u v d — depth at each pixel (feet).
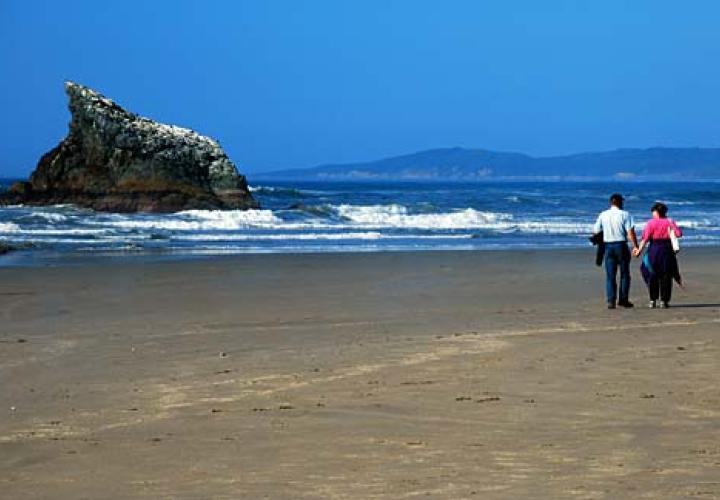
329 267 109.19
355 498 27.35
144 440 34.47
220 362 50.55
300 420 37.17
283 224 204.03
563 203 318.24
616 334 59.21
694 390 41.86
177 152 240.73
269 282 93.86
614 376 45.19
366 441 33.94
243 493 28.04
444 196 368.48
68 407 40.19
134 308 74.49
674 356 50.62
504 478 29.14
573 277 100.73
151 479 29.66
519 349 53.21
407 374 46.24
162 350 54.60
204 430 35.83
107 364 50.24
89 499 27.76
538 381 44.16
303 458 31.81
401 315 70.44
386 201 317.42
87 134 238.27
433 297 82.43
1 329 63.21
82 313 71.51
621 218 75.05
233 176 244.42
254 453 32.50
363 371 47.21
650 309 74.43
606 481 28.60
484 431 35.19
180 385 44.52
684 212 286.05
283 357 51.80
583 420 36.68
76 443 34.22
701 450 32.17
